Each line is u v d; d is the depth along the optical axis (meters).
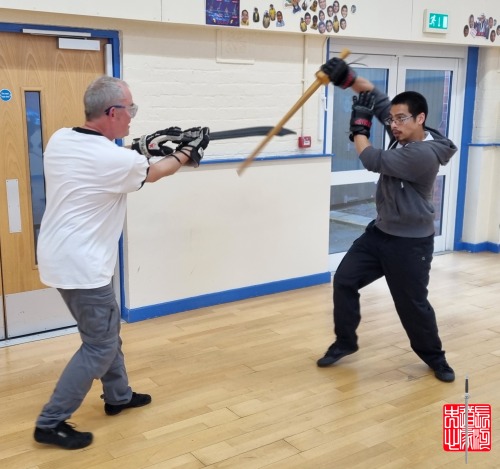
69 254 2.54
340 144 5.41
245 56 4.47
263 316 4.39
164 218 4.28
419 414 2.97
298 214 4.96
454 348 3.81
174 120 4.23
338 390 3.23
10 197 3.78
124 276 4.23
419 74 5.81
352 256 3.41
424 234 3.22
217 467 2.53
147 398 3.07
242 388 3.25
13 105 3.69
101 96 2.53
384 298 4.81
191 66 4.23
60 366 3.53
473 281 5.31
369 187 5.72
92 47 3.86
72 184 2.50
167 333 4.04
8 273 3.85
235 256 4.68
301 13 4.58
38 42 3.70
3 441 2.73
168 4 3.94
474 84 6.18
